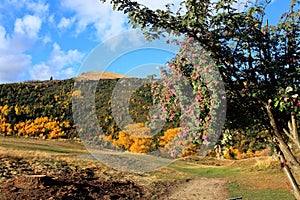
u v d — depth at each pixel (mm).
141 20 3752
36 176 12133
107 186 13992
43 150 25531
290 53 3863
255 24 3738
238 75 3830
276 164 18750
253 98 3793
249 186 15250
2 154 16656
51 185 12055
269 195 12430
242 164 21141
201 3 3668
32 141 36406
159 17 3764
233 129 4340
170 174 18578
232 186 15648
